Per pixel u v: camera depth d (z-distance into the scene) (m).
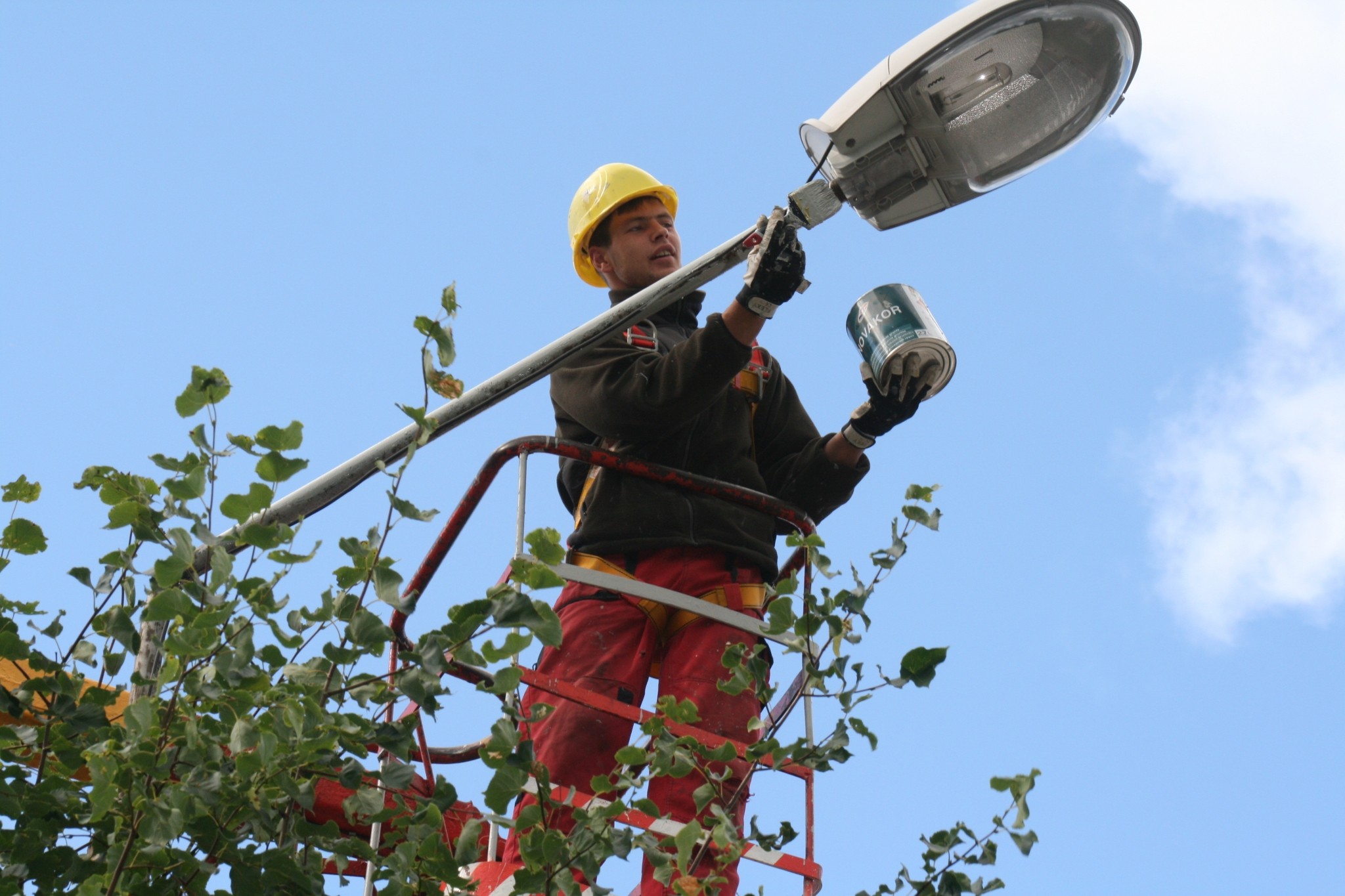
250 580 7.41
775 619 7.74
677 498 10.72
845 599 7.73
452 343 7.25
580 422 10.99
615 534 10.63
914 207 10.33
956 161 10.14
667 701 7.67
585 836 7.16
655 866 7.22
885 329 11.33
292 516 9.88
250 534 7.28
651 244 12.41
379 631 7.10
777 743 7.59
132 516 7.50
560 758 9.92
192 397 7.44
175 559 7.12
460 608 6.86
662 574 10.66
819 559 7.86
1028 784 7.64
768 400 11.79
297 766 6.97
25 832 7.30
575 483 11.38
